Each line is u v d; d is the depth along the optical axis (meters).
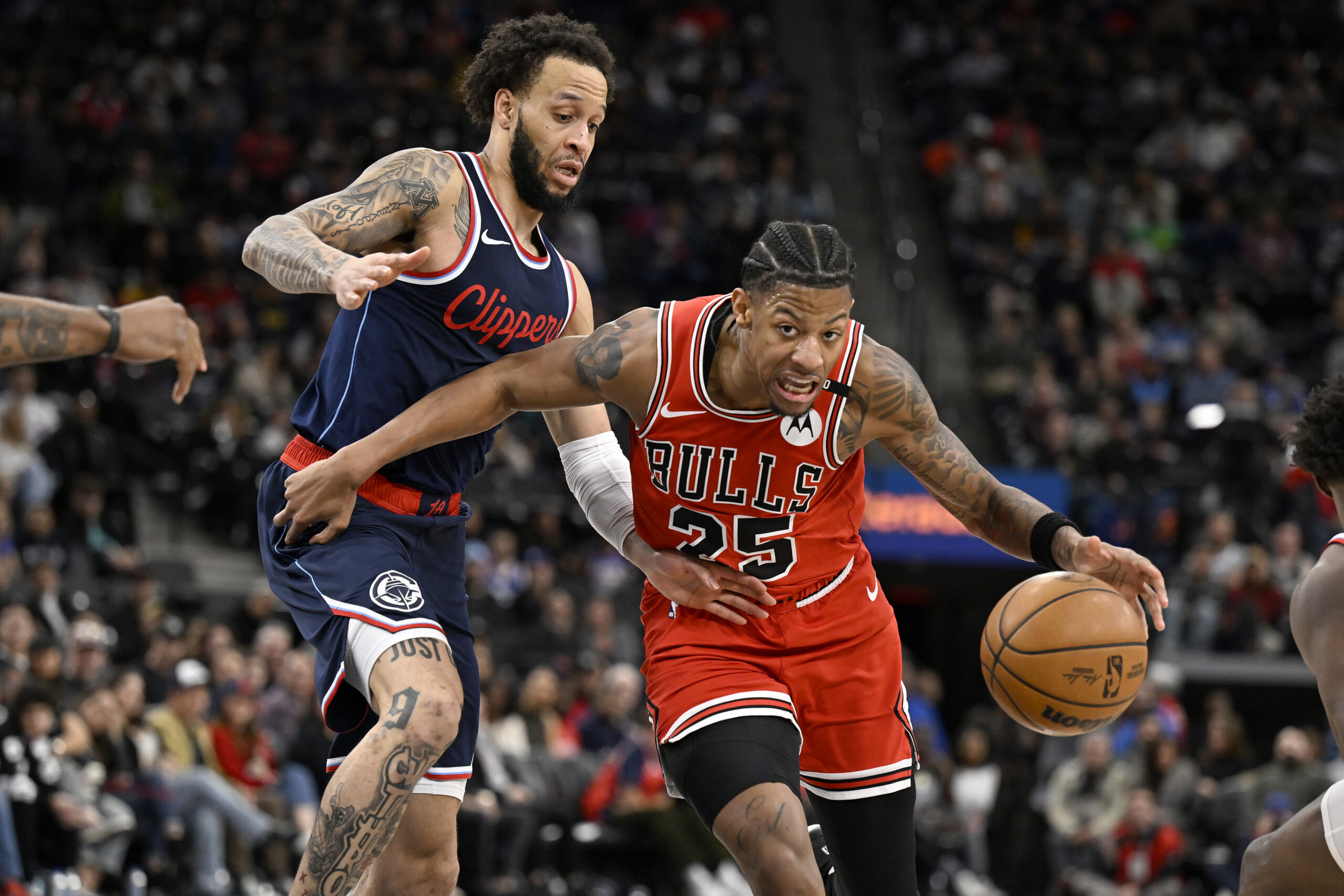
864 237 43.50
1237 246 43.12
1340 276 42.69
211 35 42.69
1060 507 31.86
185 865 19.16
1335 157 47.88
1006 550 9.23
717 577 8.67
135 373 31.75
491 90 9.27
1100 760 23.70
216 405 30.58
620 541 9.46
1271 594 29.62
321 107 40.91
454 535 9.55
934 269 42.88
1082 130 48.16
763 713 8.43
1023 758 25.11
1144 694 24.44
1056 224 42.53
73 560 26.38
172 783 19.39
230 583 28.83
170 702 20.64
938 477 8.92
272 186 38.19
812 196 42.19
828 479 8.73
